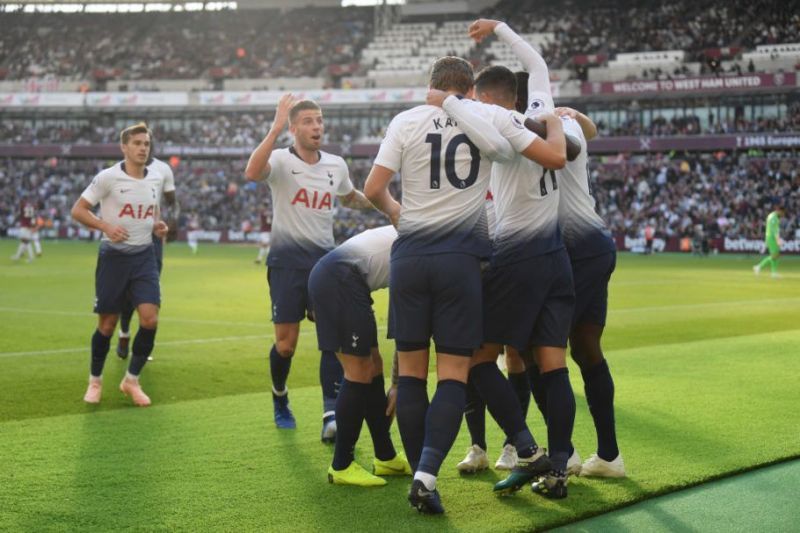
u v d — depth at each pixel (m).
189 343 11.30
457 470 5.35
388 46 52.94
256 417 6.92
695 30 47.44
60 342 11.14
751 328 13.02
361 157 51.19
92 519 4.31
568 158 4.88
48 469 5.26
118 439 6.09
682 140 43.41
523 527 4.19
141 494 4.75
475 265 4.52
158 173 7.87
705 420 6.60
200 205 50.56
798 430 6.25
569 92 44.00
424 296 4.54
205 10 59.00
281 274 6.60
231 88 51.47
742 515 4.38
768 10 46.72
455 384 4.51
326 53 53.97
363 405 5.00
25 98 51.25
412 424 4.60
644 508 4.55
